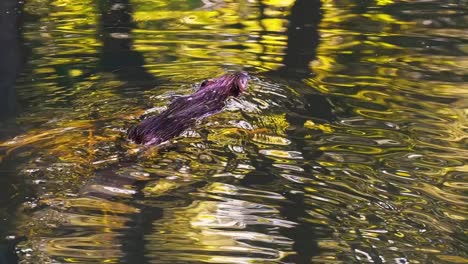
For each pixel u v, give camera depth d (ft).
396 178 17.72
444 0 38.11
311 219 15.97
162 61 27.76
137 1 39.34
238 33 31.89
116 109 22.43
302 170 18.12
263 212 16.21
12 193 16.90
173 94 23.85
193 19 34.71
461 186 17.33
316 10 36.29
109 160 18.49
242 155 18.88
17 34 32.19
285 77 25.45
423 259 14.51
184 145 19.40
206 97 22.21
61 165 18.20
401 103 22.81
